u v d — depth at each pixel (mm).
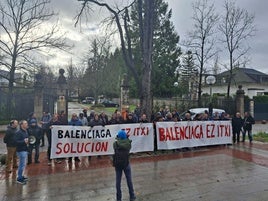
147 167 10094
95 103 54062
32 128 10422
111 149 11281
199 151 13203
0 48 23938
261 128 25797
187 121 13367
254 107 31562
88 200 6875
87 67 60094
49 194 7258
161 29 39406
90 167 9961
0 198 6965
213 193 7402
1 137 17875
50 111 22344
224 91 48594
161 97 39875
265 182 8438
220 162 11008
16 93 20828
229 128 14898
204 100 30734
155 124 12547
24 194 7254
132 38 30188
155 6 14836
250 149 13898
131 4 15078
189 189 7707
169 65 39531
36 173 9188
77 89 76562
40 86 20734
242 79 50938
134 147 11898
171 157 11812
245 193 7430
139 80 15117
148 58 14438
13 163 9945
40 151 13031
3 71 27609
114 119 12141
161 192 7445
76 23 15570
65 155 10562
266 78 53688
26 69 25125
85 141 10875
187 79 49750
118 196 6773
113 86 57750
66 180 8445
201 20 30859
